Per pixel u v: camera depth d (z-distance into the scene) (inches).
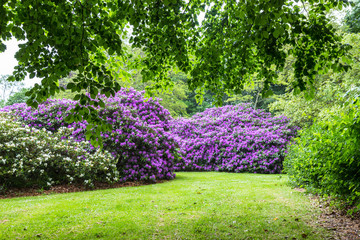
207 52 167.2
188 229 137.7
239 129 562.6
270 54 157.2
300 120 496.1
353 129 107.7
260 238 124.3
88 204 188.5
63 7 115.3
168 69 208.5
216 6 188.2
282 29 115.2
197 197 211.6
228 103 1036.5
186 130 613.9
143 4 132.0
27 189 246.4
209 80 185.8
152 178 321.4
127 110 359.6
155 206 183.3
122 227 140.0
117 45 124.3
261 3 106.1
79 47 115.9
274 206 178.5
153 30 166.1
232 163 502.9
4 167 235.1
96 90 115.3
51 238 124.5
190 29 185.8
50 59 119.6
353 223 138.0
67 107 369.7
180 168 526.3
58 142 288.8
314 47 153.1
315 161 159.2
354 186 137.6
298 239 121.6
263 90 168.1
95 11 122.6
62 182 276.7
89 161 279.7
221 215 160.6
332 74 414.6
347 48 146.7
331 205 168.1
